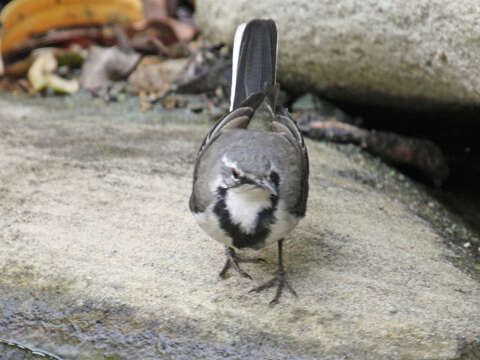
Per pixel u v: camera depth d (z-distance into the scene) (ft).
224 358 22.35
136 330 23.36
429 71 31.89
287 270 26.30
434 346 22.31
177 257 26.84
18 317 24.16
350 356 22.06
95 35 47.06
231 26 42.11
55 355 23.17
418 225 31.27
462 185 38.65
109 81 44.62
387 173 36.86
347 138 38.22
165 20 45.96
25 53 46.47
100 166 33.73
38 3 44.62
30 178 32.27
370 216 30.91
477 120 36.40
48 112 41.06
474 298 24.95
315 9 35.76
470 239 31.60
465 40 28.71
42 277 25.46
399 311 23.94
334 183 33.60
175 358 22.57
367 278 25.91
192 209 24.61
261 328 23.24
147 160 34.55
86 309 24.13
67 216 29.27
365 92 37.86
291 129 26.43
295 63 39.06
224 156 23.68
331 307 24.20
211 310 24.03
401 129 41.16
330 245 28.04
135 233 28.25
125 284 25.14
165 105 41.83
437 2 29.45
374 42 33.53
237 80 29.27
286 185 23.53
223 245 27.73
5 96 43.80
